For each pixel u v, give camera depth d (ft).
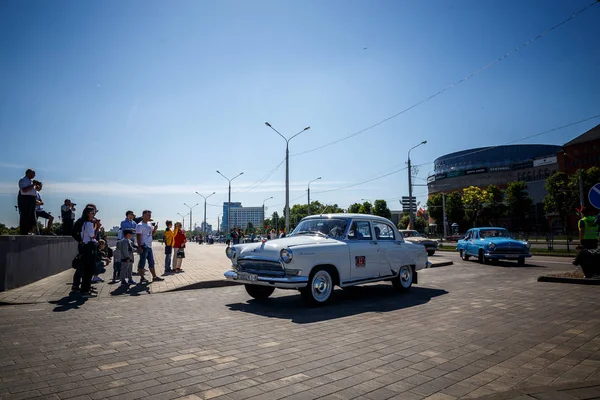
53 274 39.47
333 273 24.34
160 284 31.86
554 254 69.05
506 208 240.73
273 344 14.92
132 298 26.12
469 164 327.47
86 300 25.00
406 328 17.49
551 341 15.17
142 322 18.70
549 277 32.48
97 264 33.60
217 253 82.12
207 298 26.37
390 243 28.04
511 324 18.03
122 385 10.70
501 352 13.85
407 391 10.37
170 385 10.71
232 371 11.88
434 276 39.14
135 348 14.29
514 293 26.96
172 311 21.62
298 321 19.03
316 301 22.81
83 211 27.02
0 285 26.53
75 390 10.32
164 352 13.84
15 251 28.68
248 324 18.38
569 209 190.29
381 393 10.22
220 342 15.19
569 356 13.32
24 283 30.30
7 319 19.19
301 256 21.97
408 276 29.35
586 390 9.86
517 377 11.39
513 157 314.55
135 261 55.83
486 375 11.59
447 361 12.90
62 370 11.89
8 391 10.21
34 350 13.97
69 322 18.61
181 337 15.92
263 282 22.33
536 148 318.65
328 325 18.17
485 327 17.51
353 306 23.18
